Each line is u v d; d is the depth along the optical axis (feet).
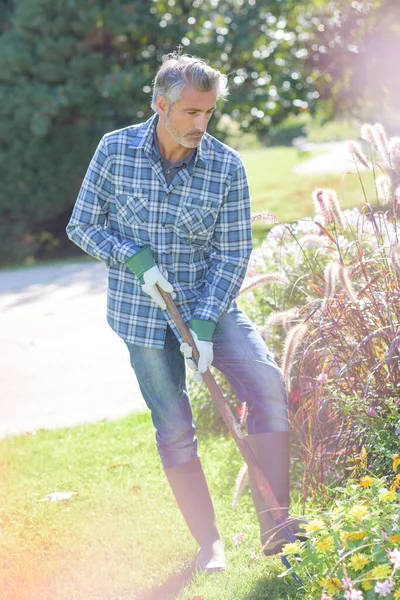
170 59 10.61
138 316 11.14
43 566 11.86
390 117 47.47
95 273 39.83
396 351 11.53
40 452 16.83
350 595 8.25
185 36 47.70
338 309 11.96
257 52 47.78
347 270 11.56
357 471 11.60
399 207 12.51
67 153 47.75
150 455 16.16
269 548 10.68
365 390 11.09
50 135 47.52
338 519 9.39
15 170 47.26
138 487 14.44
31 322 29.84
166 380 11.29
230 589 10.50
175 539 12.37
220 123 55.11
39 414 19.79
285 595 10.20
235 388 11.30
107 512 13.64
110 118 48.21
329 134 111.75
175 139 10.41
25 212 48.08
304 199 56.90
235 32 46.24
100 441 17.25
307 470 11.70
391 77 45.88
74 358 24.52
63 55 46.32
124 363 23.72
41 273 41.32
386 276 11.98
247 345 11.09
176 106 10.18
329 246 12.98
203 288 11.27
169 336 11.30
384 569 8.45
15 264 48.14
